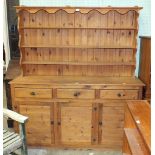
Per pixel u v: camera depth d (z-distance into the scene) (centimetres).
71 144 259
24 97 247
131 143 160
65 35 266
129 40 266
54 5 271
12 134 205
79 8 240
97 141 257
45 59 273
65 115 250
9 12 343
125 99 244
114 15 259
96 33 265
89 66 274
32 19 261
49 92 244
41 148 261
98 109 248
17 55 342
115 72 275
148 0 266
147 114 169
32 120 253
